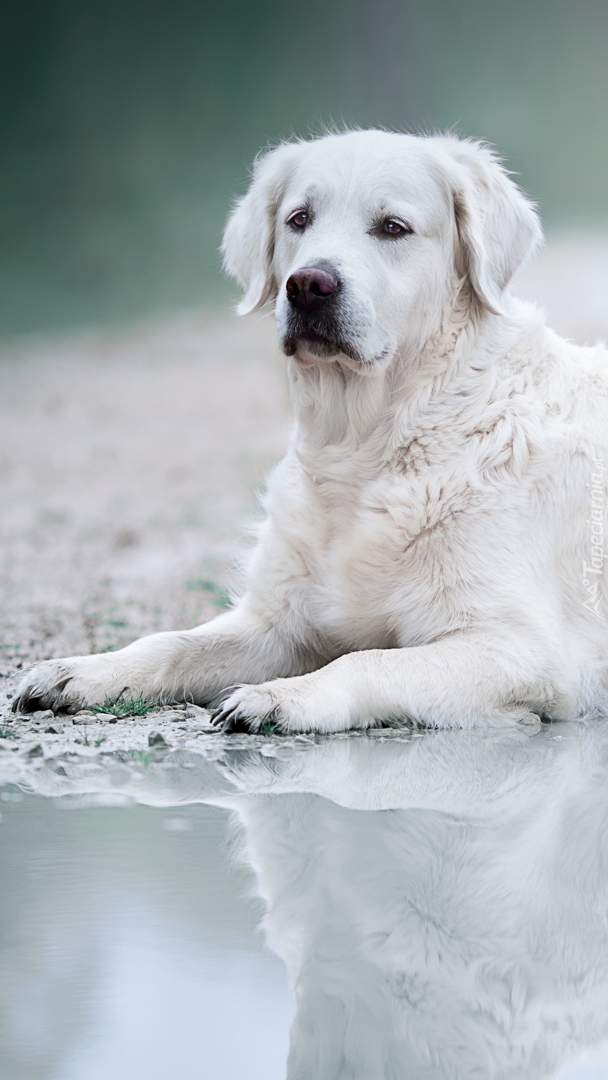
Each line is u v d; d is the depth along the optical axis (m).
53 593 10.09
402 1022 2.69
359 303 6.09
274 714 5.57
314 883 3.55
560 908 3.43
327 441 6.61
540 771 5.09
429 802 4.55
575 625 6.51
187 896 3.38
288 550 6.68
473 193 6.62
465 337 6.56
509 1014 2.75
